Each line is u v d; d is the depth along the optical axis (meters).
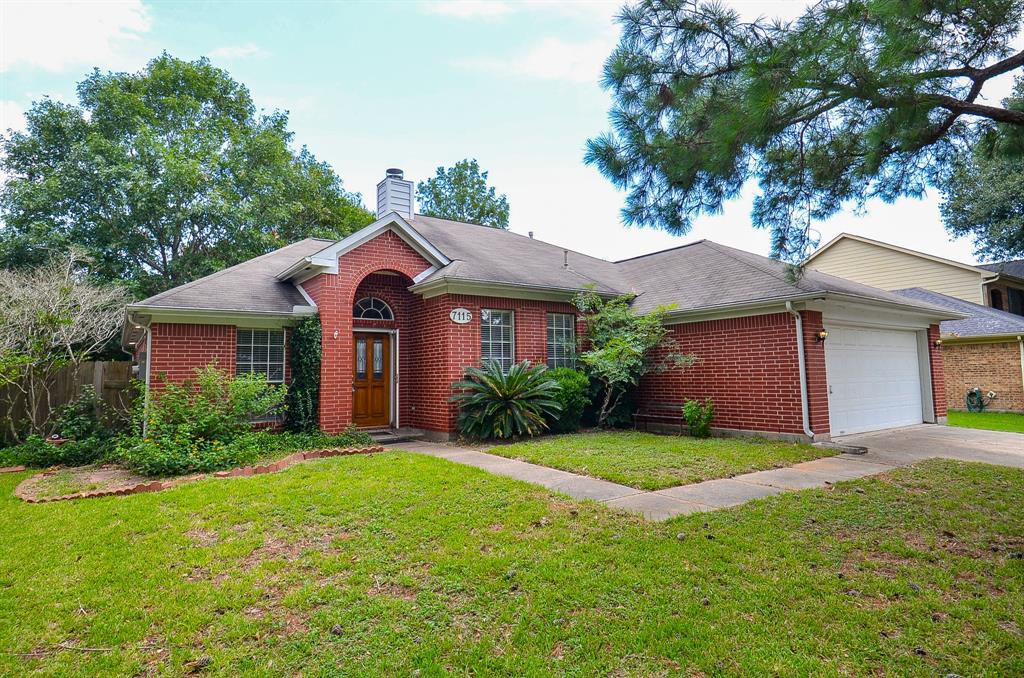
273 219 22.42
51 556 4.71
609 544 4.76
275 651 3.24
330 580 4.17
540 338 12.52
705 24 5.81
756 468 7.92
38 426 10.95
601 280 14.45
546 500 6.12
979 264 29.91
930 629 3.35
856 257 25.34
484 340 11.83
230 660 3.14
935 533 5.08
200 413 9.16
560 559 4.41
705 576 4.10
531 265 13.83
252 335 11.22
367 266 11.49
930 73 5.57
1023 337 17.42
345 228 27.77
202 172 19.92
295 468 7.99
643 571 4.18
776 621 3.45
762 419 10.68
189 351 10.38
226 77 24.48
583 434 11.59
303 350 11.03
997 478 7.22
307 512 5.81
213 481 7.31
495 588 3.94
